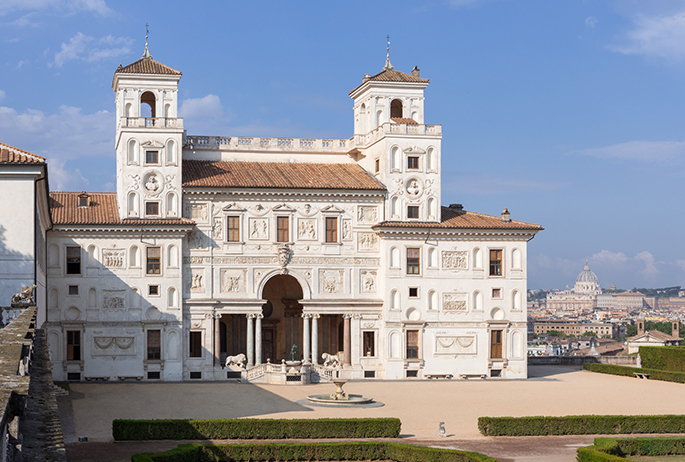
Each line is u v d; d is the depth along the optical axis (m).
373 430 60.50
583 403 80.00
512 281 103.88
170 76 98.38
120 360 93.00
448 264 102.25
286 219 99.69
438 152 103.88
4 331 33.44
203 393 82.12
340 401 75.38
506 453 56.50
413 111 108.81
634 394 88.06
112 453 52.19
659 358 110.19
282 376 92.06
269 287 106.88
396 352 100.19
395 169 102.56
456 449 55.00
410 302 100.94
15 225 68.38
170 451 50.25
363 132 112.56
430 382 97.44
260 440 58.78
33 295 63.16
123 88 97.88
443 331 101.50
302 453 54.28
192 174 99.81
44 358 35.84
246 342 103.38
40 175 69.38
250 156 107.88
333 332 106.06
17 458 16.75
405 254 101.12
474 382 98.31
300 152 109.75
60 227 91.94
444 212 108.62
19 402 16.44
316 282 99.75
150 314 94.19
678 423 66.25
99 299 93.00
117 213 96.44
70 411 68.75
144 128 96.12
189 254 96.50
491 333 102.81
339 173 106.00
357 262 101.12
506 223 104.69
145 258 94.31
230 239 97.94
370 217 102.00
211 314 95.75
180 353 94.38
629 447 58.03
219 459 52.75
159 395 80.00
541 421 63.75
